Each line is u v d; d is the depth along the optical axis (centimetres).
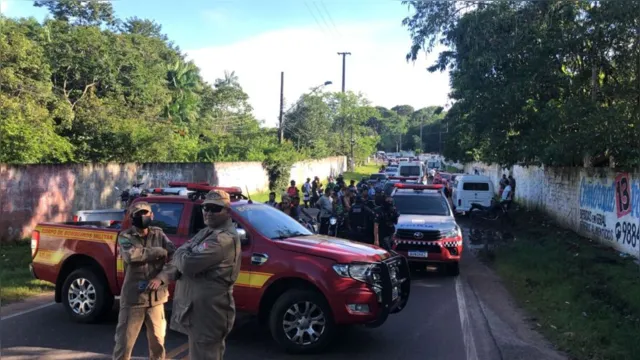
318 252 647
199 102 5291
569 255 1302
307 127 5531
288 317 646
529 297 952
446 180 3569
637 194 1280
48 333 710
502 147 1775
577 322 759
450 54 1795
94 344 666
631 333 692
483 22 1532
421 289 1047
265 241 668
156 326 559
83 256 769
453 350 667
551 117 1484
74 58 2798
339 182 1791
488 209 2042
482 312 865
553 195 2191
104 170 1920
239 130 5928
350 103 6762
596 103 1432
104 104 2758
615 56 1473
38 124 2005
